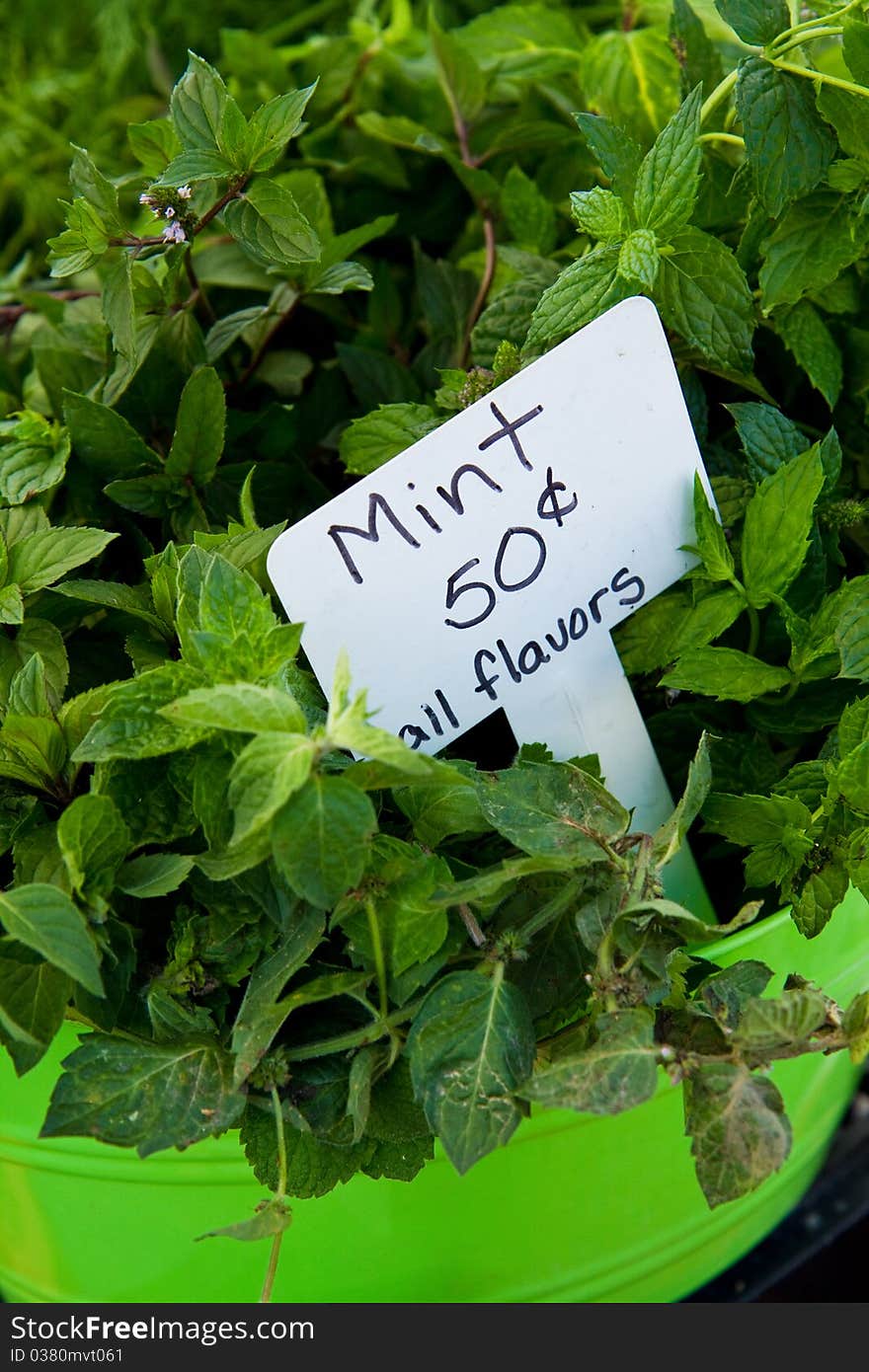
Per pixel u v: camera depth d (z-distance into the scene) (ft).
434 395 1.84
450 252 2.09
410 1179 1.37
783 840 1.48
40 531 1.52
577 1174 1.51
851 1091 1.86
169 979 1.38
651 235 1.50
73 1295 1.63
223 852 1.32
